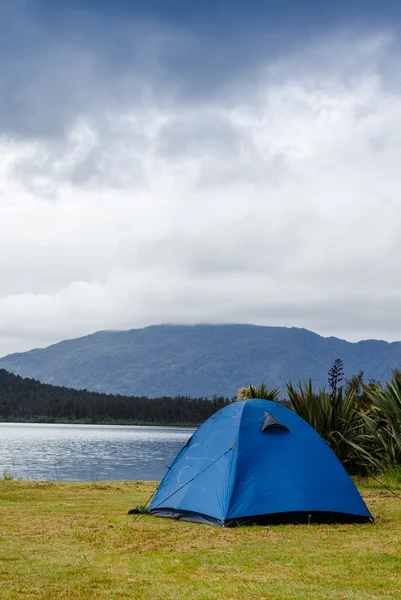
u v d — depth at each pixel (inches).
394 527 363.6
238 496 369.1
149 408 6939.0
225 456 388.8
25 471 1114.1
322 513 373.1
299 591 230.7
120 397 7549.2
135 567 263.0
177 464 416.2
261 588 233.9
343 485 388.5
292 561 276.4
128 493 517.7
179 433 4940.9
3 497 470.6
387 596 224.7
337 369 629.6
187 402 7012.8
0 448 1972.2
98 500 468.4
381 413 616.1
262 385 719.7
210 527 357.4
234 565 269.6
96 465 1325.0
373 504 446.9
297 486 378.0
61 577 245.0
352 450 592.7
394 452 578.9
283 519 370.3
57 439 2955.2
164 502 396.5
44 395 7327.8
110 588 232.1
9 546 297.0
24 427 5639.8
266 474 379.6
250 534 338.0
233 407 417.7
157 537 327.0
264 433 397.4
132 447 2324.1
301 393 630.5
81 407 6943.9
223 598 221.3
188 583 240.7
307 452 395.2
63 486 551.8
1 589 227.8
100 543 309.4
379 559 279.6
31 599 217.5
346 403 621.3
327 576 252.7
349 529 356.2
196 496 382.6
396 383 608.4
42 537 319.9
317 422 605.6
